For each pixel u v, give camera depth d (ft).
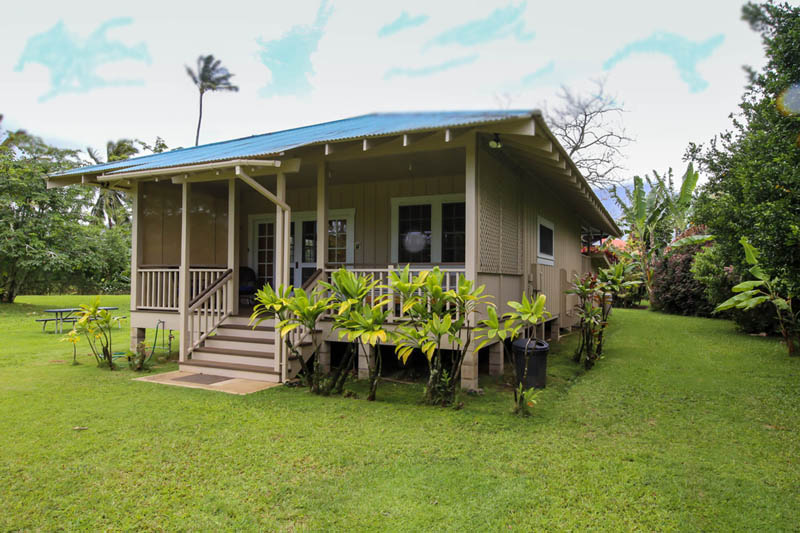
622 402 17.33
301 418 14.93
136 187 26.40
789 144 19.97
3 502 9.45
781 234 19.04
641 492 10.16
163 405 16.25
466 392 18.65
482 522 8.89
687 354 27.17
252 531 8.54
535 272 28.66
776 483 10.68
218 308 24.32
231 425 14.16
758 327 34.35
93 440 12.75
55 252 57.31
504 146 21.21
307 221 31.14
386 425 14.30
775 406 16.83
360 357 21.26
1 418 14.65
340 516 9.04
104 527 8.63
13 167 56.85
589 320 23.82
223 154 23.73
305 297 17.88
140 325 26.45
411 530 8.61
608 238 70.79
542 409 16.34
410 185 27.71
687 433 13.98
